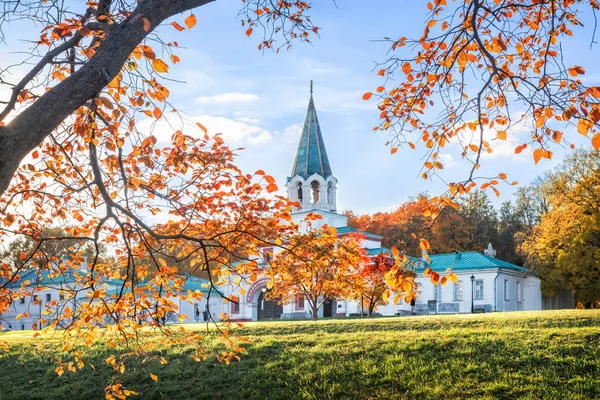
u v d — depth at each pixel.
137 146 9.34
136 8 6.23
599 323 20.89
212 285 9.41
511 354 17.28
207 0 6.63
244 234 10.63
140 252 11.41
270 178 9.03
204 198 10.70
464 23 9.39
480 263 59.00
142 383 19.33
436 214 8.38
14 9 7.95
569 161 54.38
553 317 22.09
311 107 70.69
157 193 10.23
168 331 11.60
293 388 17.42
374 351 18.92
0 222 11.09
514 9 10.27
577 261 52.16
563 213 53.34
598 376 15.45
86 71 5.75
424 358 17.89
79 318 10.72
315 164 68.44
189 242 11.27
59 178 10.91
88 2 8.25
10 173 5.35
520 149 8.09
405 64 9.55
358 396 16.38
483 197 79.44
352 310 58.69
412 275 8.36
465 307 58.25
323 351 19.48
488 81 8.20
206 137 9.91
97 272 11.81
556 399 14.61
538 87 8.14
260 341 21.58
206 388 18.34
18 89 6.37
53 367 21.09
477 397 15.25
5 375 21.05
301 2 11.02
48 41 8.86
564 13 9.34
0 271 11.54
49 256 11.76
